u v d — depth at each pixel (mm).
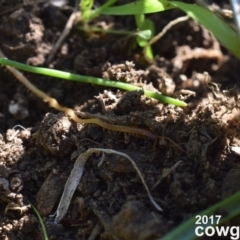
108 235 280
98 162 292
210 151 290
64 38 347
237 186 280
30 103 338
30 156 305
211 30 309
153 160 291
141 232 268
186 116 302
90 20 356
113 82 317
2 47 344
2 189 296
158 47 363
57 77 321
